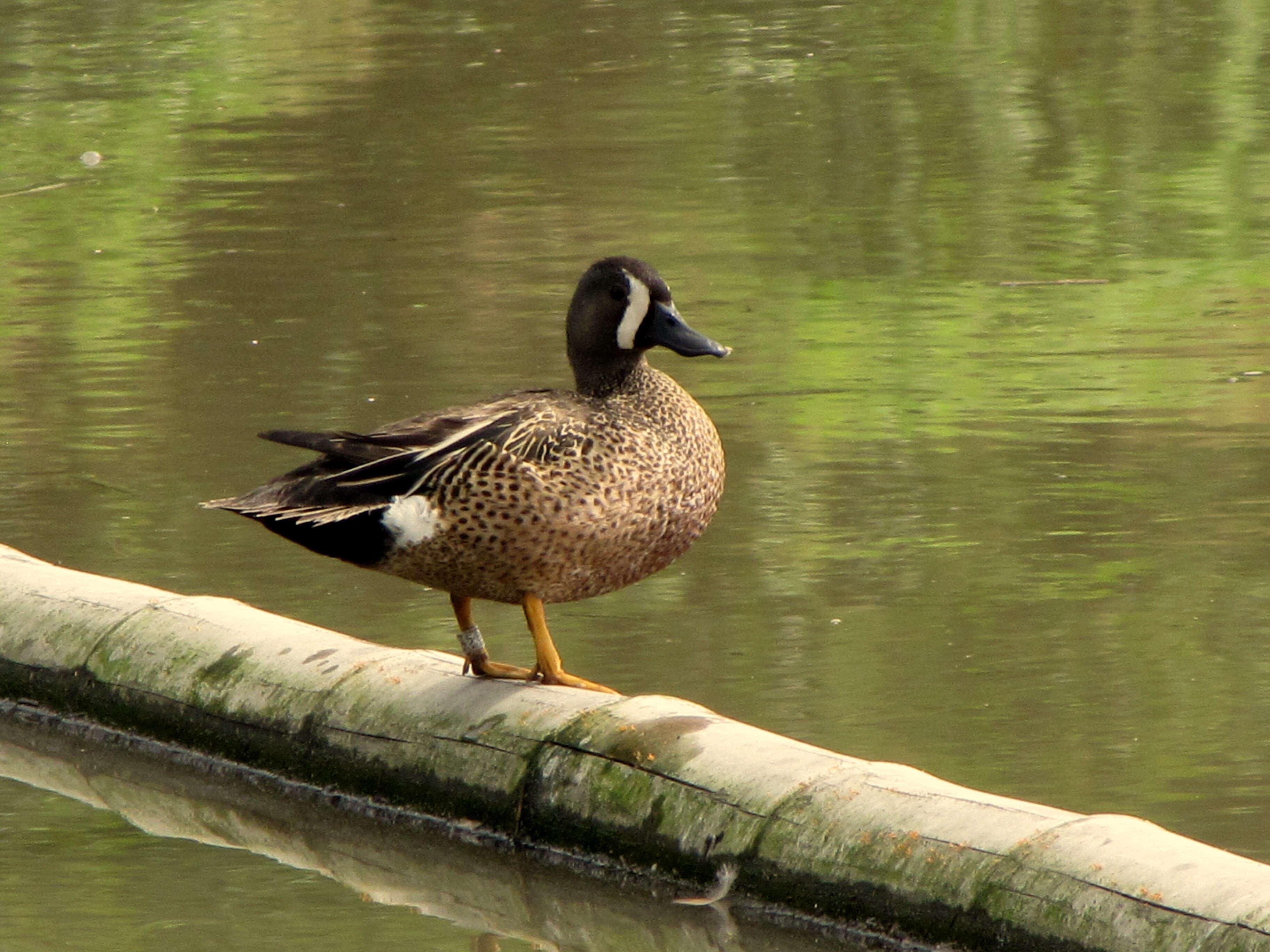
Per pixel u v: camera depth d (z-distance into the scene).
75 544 11.64
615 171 21.64
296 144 23.25
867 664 9.57
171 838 8.34
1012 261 18.19
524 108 24.67
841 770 7.14
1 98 25.70
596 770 7.54
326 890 7.77
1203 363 14.89
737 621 10.23
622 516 7.60
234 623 9.06
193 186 21.55
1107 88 25.19
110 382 14.99
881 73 26.25
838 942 6.83
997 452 13.03
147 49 28.14
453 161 22.22
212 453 13.27
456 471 7.40
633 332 8.24
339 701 8.38
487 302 16.88
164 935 7.31
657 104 24.73
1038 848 6.45
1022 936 6.34
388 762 8.13
